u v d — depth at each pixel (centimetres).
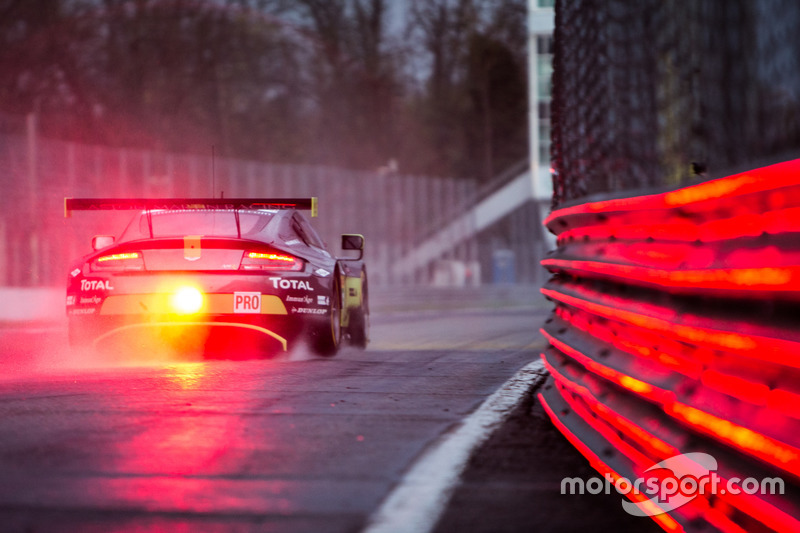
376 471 1140
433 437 1366
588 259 1477
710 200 845
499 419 1536
